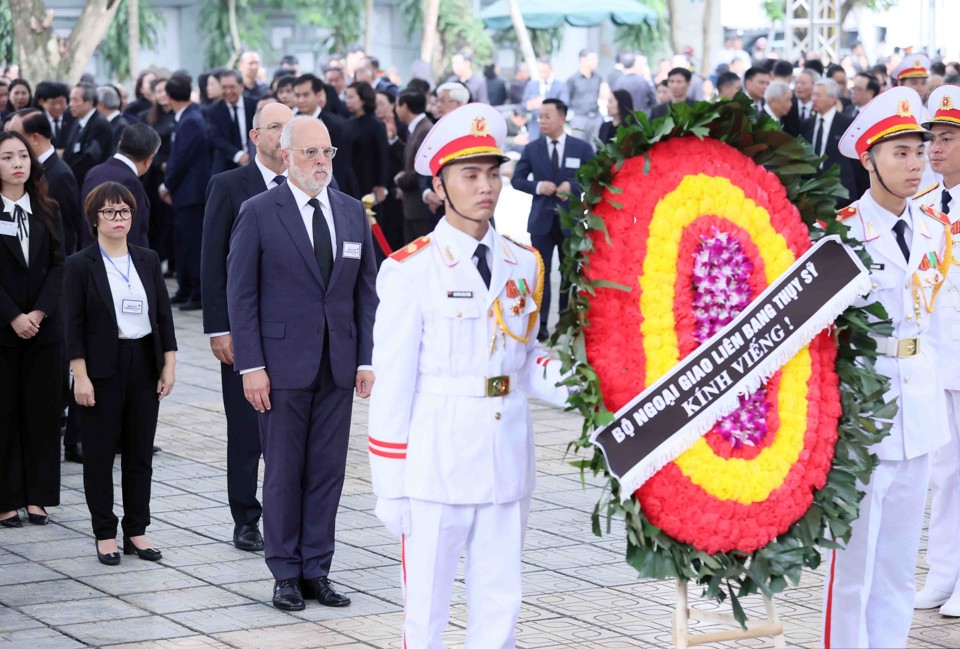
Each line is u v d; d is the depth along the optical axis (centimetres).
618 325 538
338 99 1734
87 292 809
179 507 938
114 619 718
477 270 569
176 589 770
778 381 559
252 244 736
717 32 3484
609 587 767
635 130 545
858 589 624
